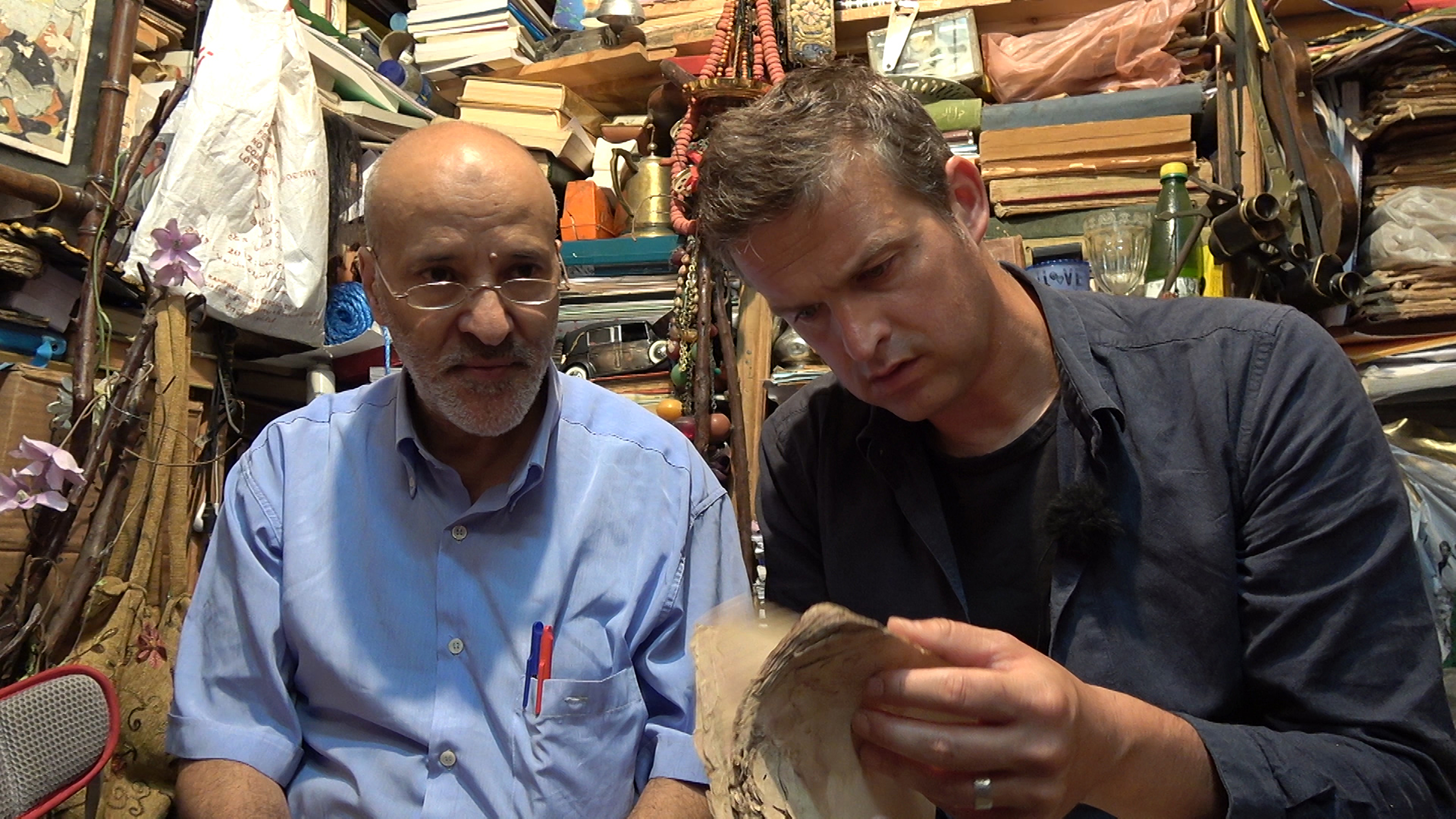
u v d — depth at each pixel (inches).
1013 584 37.9
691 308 81.2
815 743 23.3
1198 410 34.2
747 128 32.2
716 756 21.5
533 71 110.7
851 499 41.3
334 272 88.7
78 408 62.8
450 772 41.9
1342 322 81.5
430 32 112.0
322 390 89.1
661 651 45.9
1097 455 34.8
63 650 58.7
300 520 45.7
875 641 21.9
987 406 36.5
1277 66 81.7
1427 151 83.5
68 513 59.7
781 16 100.7
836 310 32.4
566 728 42.7
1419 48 81.7
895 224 31.0
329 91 96.4
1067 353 35.8
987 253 36.4
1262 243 72.5
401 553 44.8
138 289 73.4
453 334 43.4
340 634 43.3
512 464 48.2
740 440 76.6
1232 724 31.1
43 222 69.5
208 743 42.4
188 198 72.3
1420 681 29.6
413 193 42.6
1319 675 30.4
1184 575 33.5
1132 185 89.8
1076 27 98.7
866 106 31.5
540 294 44.5
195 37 94.8
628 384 86.6
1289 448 32.2
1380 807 27.4
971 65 100.0
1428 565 69.2
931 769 24.7
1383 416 79.4
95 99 75.3
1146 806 27.6
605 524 46.6
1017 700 22.5
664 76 100.7
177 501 64.1
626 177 102.4
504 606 44.0
